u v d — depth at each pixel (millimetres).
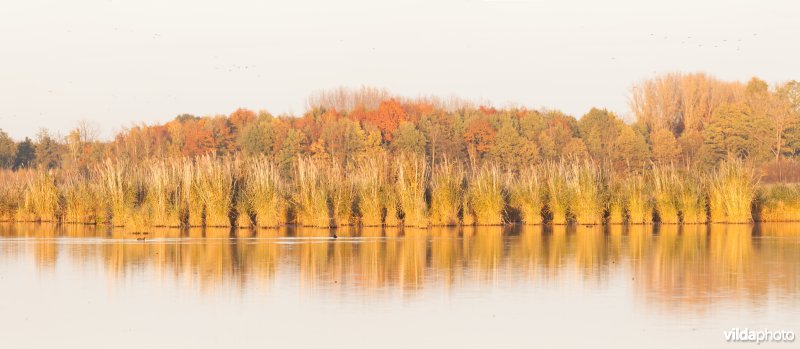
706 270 95938
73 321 70438
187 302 77750
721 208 161500
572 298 79250
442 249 116500
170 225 151250
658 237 133625
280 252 113250
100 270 96688
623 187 161625
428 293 81688
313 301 78000
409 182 153250
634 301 77688
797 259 105188
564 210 157000
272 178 154125
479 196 156375
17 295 81500
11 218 171875
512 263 101875
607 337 64812
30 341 64125
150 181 156125
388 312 73250
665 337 64812
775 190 171000
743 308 74562
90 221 164750
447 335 65375
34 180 171625
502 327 67812
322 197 151875
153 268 98062
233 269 97188
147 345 63031
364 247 119250
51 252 113562
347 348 61938
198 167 155625
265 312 73375
